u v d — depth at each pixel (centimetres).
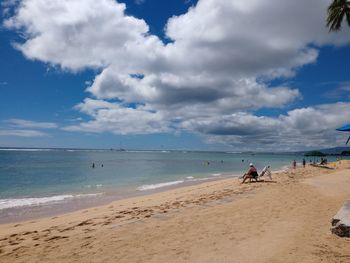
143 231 845
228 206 1165
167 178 3294
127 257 656
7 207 1541
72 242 782
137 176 3544
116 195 1969
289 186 1717
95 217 1137
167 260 631
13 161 6962
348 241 691
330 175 2377
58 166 5400
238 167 5775
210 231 826
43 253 708
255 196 1387
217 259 628
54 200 1761
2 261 666
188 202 1335
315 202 1200
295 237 743
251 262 607
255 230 820
